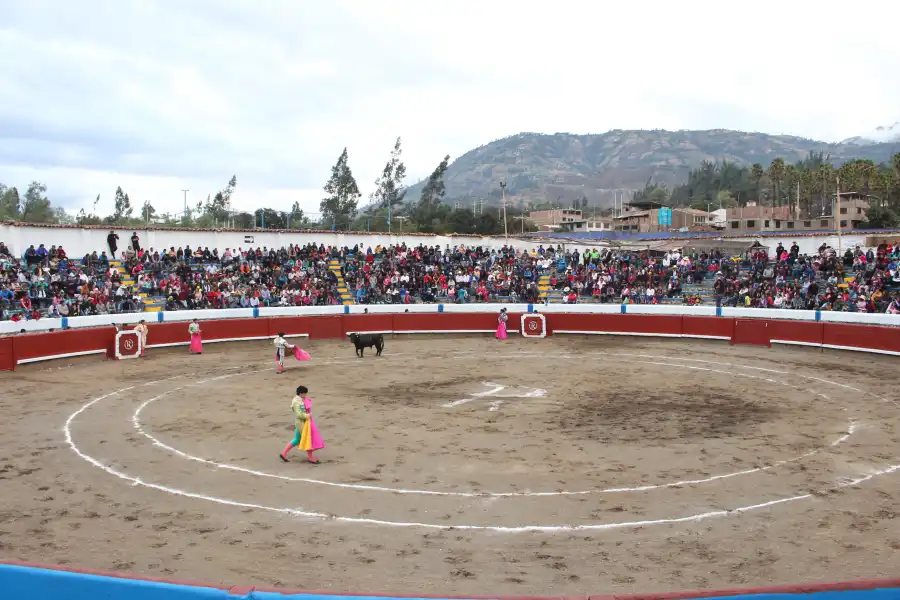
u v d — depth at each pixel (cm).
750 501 1173
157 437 1631
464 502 1173
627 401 2023
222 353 3234
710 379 2402
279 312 3788
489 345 3450
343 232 5150
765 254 4359
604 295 4266
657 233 6009
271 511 1137
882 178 8675
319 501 1184
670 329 3631
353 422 1773
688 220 10112
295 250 4741
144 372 2656
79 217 6156
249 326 3631
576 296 4269
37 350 2839
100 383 2403
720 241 5025
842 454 1455
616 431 1659
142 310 3734
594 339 3678
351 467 1380
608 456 1445
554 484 1265
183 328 3416
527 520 1090
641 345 3403
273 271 4338
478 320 3912
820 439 1577
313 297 4153
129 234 4362
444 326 3903
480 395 2130
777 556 951
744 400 2031
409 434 1645
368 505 1161
